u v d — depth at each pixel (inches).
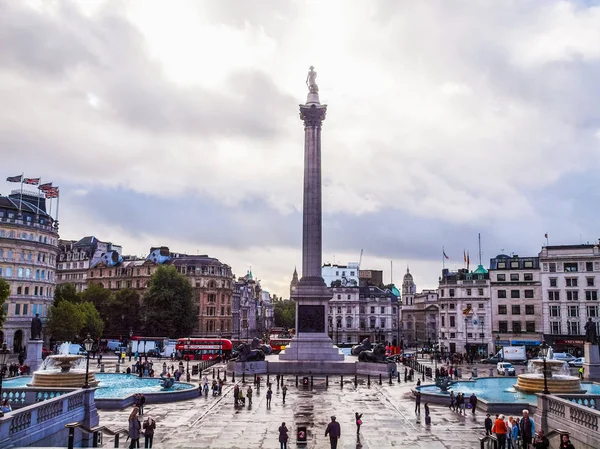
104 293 5890.8
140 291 6515.8
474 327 5221.5
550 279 4857.3
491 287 5162.4
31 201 5580.7
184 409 1967.3
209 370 3385.8
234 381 2815.0
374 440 1512.1
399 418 1831.9
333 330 7204.7
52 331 4473.4
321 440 1501.0
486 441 1411.2
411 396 2326.5
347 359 3609.7
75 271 7111.2
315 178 3614.7
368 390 2522.1
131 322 5841.5
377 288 7598.4
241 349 3287.4
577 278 4761.3
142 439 1491.1
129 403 2021.4
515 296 5068.9
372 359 3253.0
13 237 4596.5
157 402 2110.0
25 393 1537.9
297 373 3196.4
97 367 3454.7
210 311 6535.4
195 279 6491.1
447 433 1603.1
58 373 2203.5
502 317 5093.5
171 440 1485.0
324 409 1993.1
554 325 4800.7
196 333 6368.1
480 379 2901.1
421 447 1429.6
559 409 1331.2
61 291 5236.2
